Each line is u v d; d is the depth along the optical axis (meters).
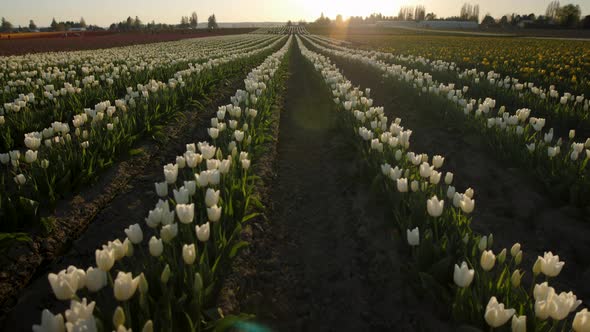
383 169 4.71
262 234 4.86
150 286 2.94
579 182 5.11
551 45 34.81
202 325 2.95
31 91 10.67
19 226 4.24
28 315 3.47
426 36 66.00
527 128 6.69
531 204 5.45
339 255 4.64
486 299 2.93
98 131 6.21
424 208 4.03
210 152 4.37
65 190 4.95
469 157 7.32
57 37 54.22
